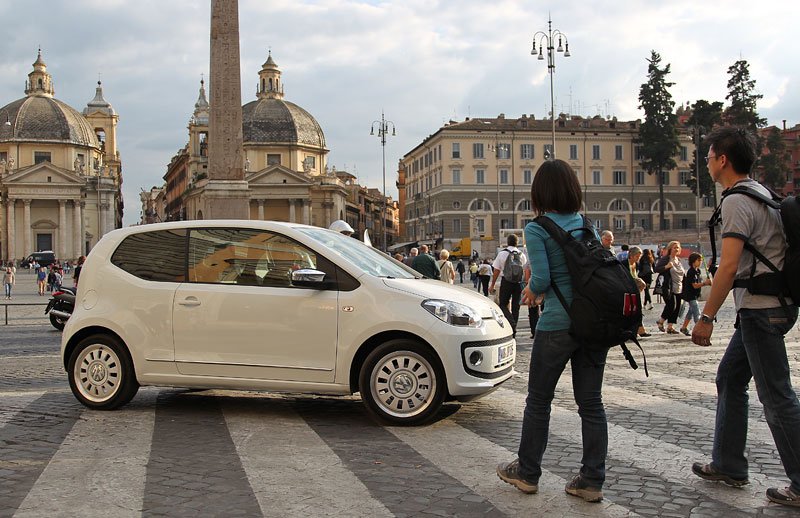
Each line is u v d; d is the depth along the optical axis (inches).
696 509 167.3
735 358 180.5
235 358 262.8
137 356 271.4
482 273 933.8
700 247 2110.0
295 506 168.2
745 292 168.6
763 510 166.9
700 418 262.4
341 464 202.8
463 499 173.2
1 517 161.8
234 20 777.6
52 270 1512.1
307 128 3580.2
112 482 186.7
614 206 3250.5
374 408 251.3
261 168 3462.1
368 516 161.9
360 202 5157.5
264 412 274.7
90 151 3821.4
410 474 193.5
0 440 230.8
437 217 3265.3
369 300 252.8
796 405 167.2
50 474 193.8
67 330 281.9
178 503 170.6
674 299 569.6
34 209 3548.2
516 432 241.8
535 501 171.8
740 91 2778.1
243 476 191.6
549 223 171.2
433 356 247.8
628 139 3267.7
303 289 260.1
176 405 288.5
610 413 271.0
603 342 163.9
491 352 253.1
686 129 3186.5
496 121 3329.2
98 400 277.0
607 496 176.1
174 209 4928.6
